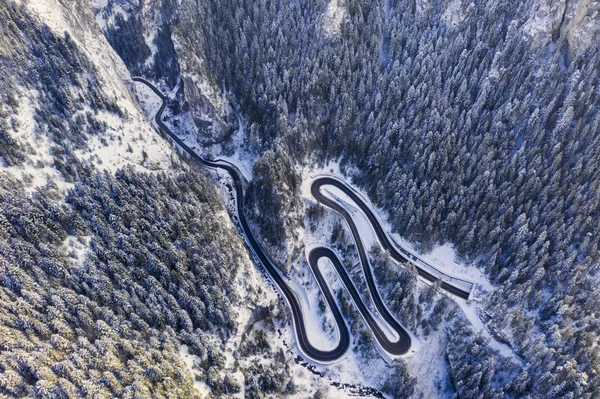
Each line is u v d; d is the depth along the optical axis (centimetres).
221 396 7456
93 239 7919
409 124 11162
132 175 9006
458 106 10788
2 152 7838
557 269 8638
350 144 11556
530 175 9450
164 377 6706
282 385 8644
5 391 5700
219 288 8469
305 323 9688
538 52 10650
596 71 10006
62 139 8725
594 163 9144
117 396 6169
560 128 9588
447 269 9750
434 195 9781
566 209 9112
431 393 8825
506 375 8300
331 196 11206
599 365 7488
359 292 9969
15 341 6138
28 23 9038
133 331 7100
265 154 10475
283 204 10181
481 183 9669
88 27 11556
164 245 8319
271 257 10462
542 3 10675
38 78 8906
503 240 9344
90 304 7038
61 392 5822
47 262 7144
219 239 9156
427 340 9200
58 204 7975
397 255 10169
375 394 8888
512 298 8675
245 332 8712
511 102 10462
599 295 8106
